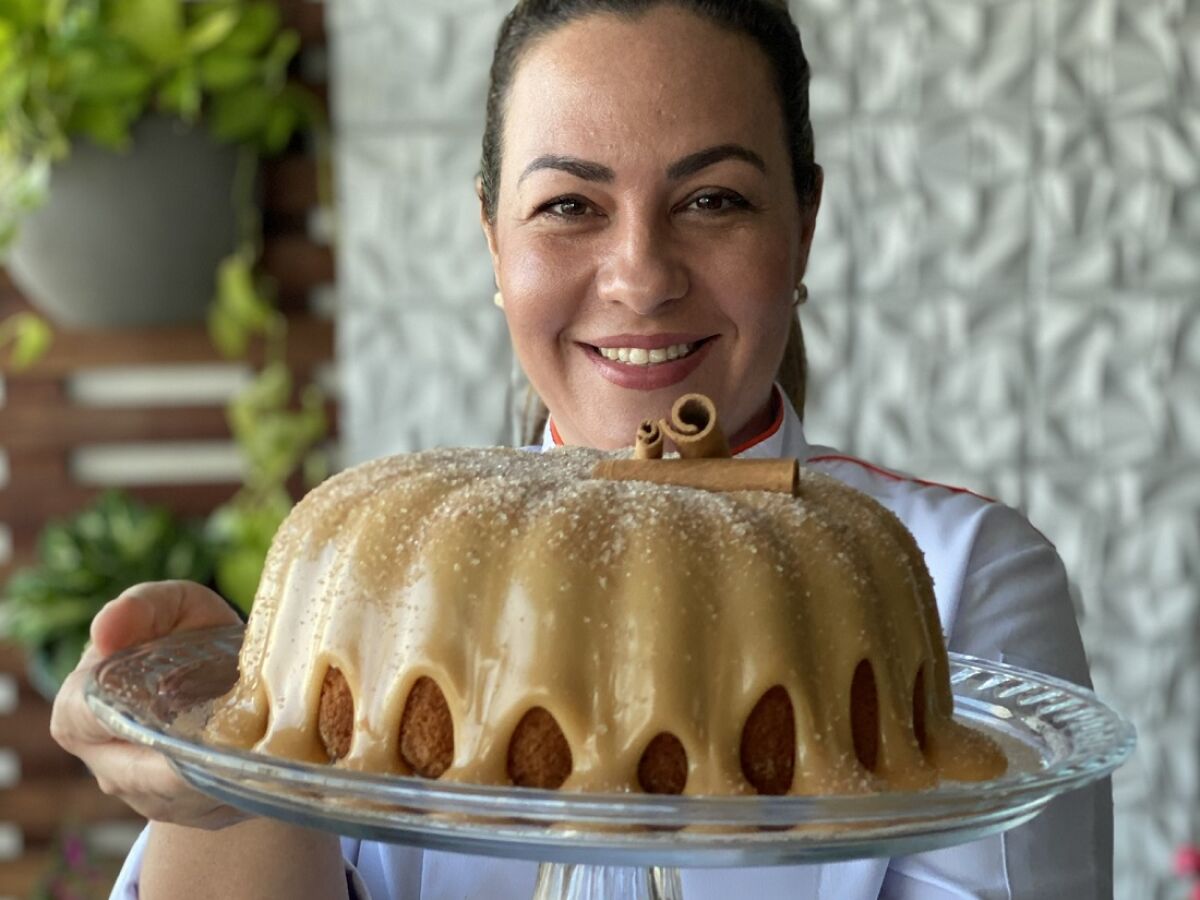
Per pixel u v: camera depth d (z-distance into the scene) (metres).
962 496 1.18
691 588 0.71
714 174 0.97
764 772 0.71
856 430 2.38
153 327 2.40
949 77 2.30
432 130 2.38
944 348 2.35
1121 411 2.35
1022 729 0.83
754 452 1.14
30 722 2.51
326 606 0.75
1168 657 2.37
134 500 2.47
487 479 0.77
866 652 0.73
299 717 0.74
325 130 2.38
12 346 2.45
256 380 2.47
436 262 2.40
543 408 1.28
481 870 1.04
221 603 0.94
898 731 0.74
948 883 0.95
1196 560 2.36
